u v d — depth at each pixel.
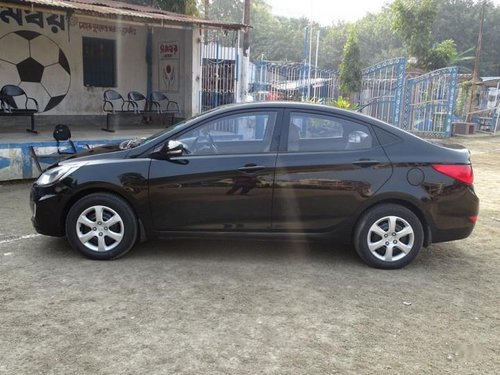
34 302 3.98
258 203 4.80
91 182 4.79
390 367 3.22
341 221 4.84
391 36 60.16
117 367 3.12
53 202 4.86
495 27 51.88
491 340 3.62
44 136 9.73
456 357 3.38
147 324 3.68
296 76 17.55
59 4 8.65
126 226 4.85
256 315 3.87
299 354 3.34
